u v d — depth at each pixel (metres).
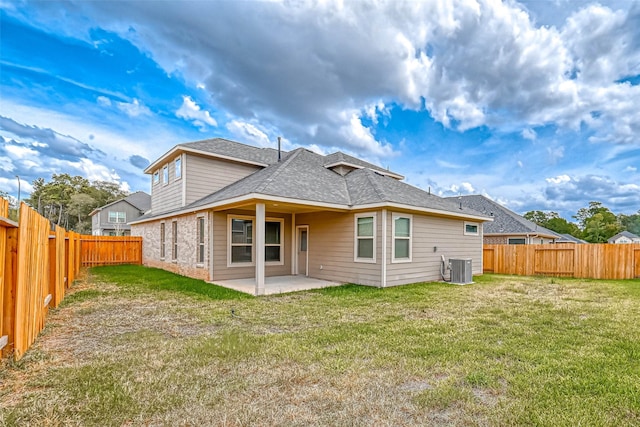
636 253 12.47
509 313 6.40
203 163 13.52
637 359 3.96
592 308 6.91
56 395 3.01
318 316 6.12
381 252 9.81
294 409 2.83
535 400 2.96
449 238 12.56
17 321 3.74
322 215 11.80
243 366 3.72
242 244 11.53
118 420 2.64
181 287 9.41
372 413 2.77
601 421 2.63
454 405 2.89
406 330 5.17
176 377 3.41
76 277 11.62
